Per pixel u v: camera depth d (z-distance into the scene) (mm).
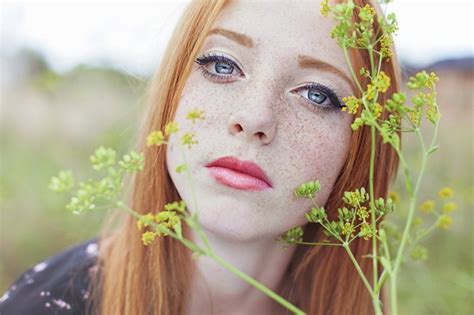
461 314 827
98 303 597
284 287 573
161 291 548
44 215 1263
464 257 954
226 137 443
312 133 456
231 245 514
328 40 455
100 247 634
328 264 567
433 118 395
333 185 503
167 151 479
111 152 374
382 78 396
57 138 1434
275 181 446
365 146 506
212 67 460
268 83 445
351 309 569
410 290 865
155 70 600
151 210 546
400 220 869
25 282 636
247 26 451
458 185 995
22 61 1491
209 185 445
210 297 550
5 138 1411
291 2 455
